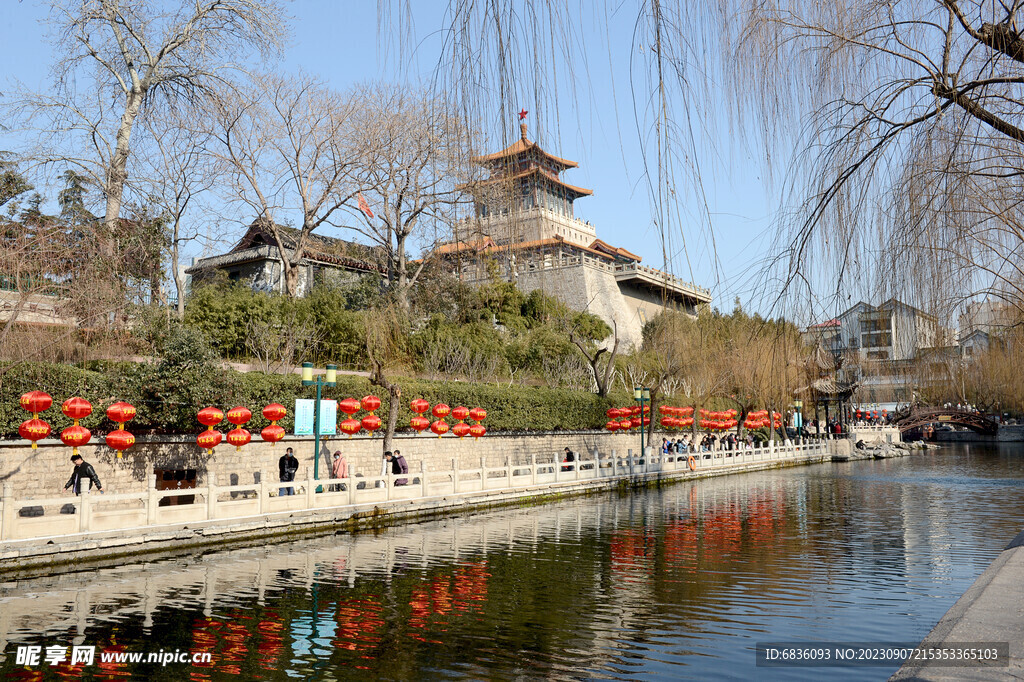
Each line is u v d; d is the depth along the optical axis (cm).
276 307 3297
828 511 2578
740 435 5275
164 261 2966
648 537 1991
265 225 3856
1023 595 667
